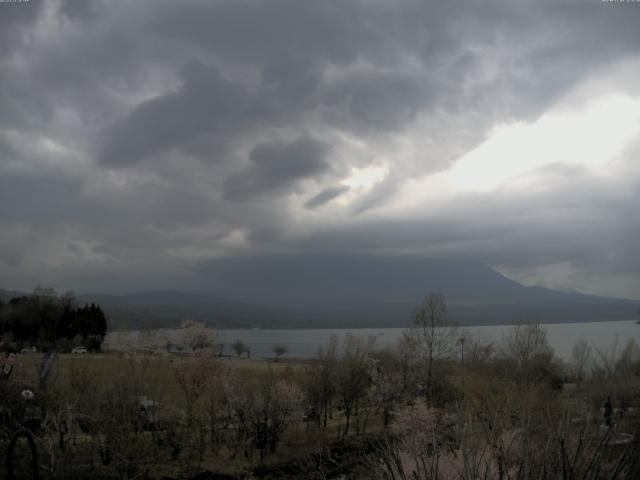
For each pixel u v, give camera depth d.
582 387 31.22
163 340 32.44
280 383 32.78
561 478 7.70
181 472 24.97
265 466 26.78
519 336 43.53
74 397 25.30
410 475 9.41
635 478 8.02
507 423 10.77
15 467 20.02
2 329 89.25
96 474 21.67
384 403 37.84
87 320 94.06
